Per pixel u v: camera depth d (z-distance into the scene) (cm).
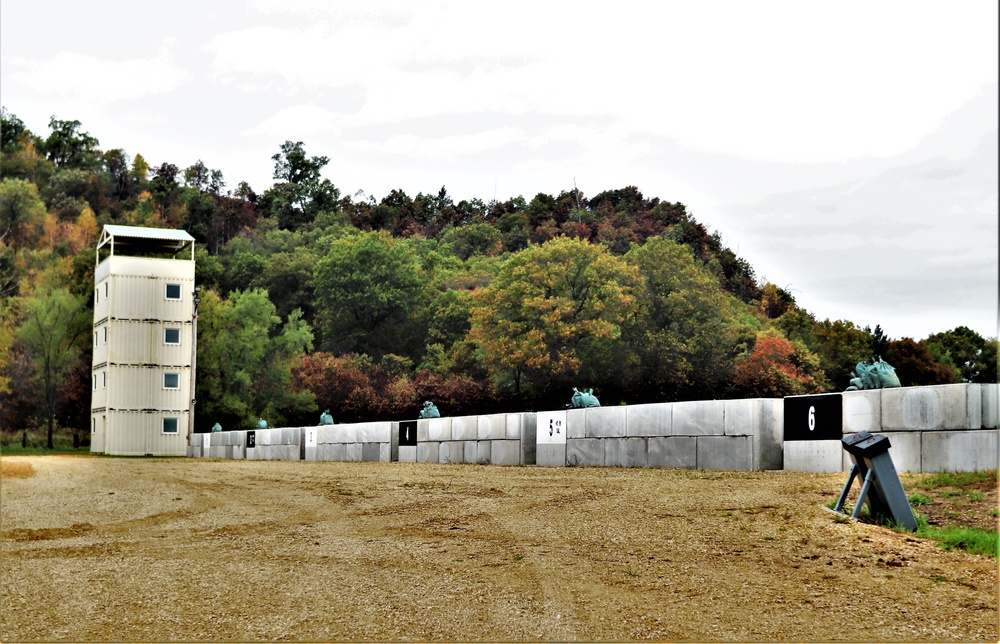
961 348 8825
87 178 14425
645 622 897
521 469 2588
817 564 1076
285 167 18050
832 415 1870
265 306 8675
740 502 1495
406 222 17375
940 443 1623
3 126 14288
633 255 9012
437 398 8519
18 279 9706
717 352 8400
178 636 925
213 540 1459
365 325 10456
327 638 894
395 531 1447
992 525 1207
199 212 14838
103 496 2145
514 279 8694
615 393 8112
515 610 948
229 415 8262
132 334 6250
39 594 1112
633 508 1518
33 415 8275
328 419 4662
